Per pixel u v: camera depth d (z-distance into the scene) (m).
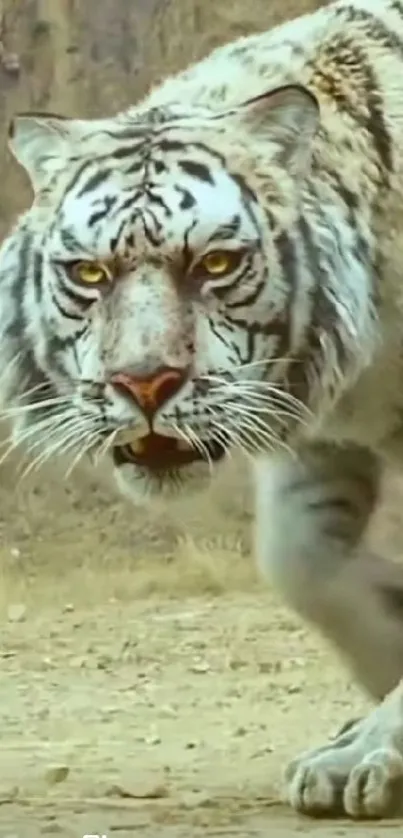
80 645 19.83
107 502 25.00
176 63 27.47
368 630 11.32
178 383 9.57
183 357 9.57
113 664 18.67
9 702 16.48
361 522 11.45
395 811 9.66
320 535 11.38
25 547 24.50
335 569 11.34
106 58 27.55
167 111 10.38
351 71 10.70
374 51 10.84
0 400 10.40
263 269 9.80
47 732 14.69
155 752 13.38
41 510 25.05
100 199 9.87
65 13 27.53
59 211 10.01
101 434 9.84
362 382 10.61
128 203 9.80
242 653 19.06
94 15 27.56
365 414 10.80
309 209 10.04
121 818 9.65
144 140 10.09
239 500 24.02
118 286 9.70
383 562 11.33
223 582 23.19
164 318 9.57
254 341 9.82
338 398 10.34
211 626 20.80
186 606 22.17
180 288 9.67
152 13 27.58
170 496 10.03
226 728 14.77
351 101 10.56
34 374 10.20
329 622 11.45
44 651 19.48
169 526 24.47
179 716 15.56
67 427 10.02
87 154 10.12
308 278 9.95
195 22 27.53
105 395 9.73
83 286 9.82
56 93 27.53
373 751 9.82
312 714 15.54
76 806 10.15
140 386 9.55
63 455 10.36
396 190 10.44
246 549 23.88
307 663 18.39
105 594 22.98
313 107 9.96
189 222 9.69
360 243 10.19
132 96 27.50
